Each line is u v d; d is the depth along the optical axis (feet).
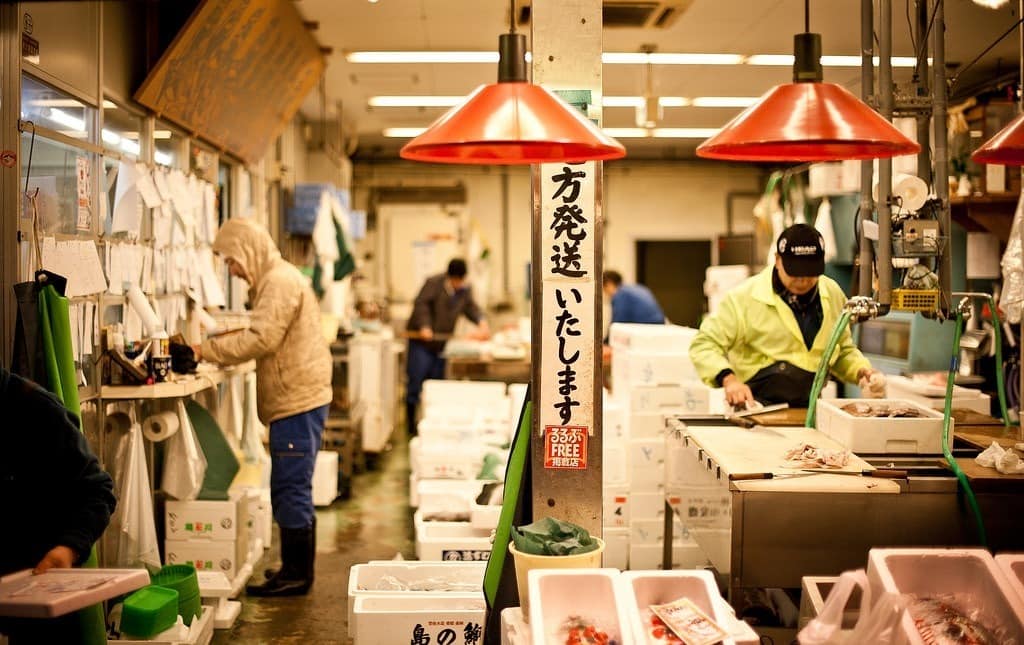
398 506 20.70
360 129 34.17
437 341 29.71
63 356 9.83
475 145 7.04
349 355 21.91
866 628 6.96
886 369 21.85
